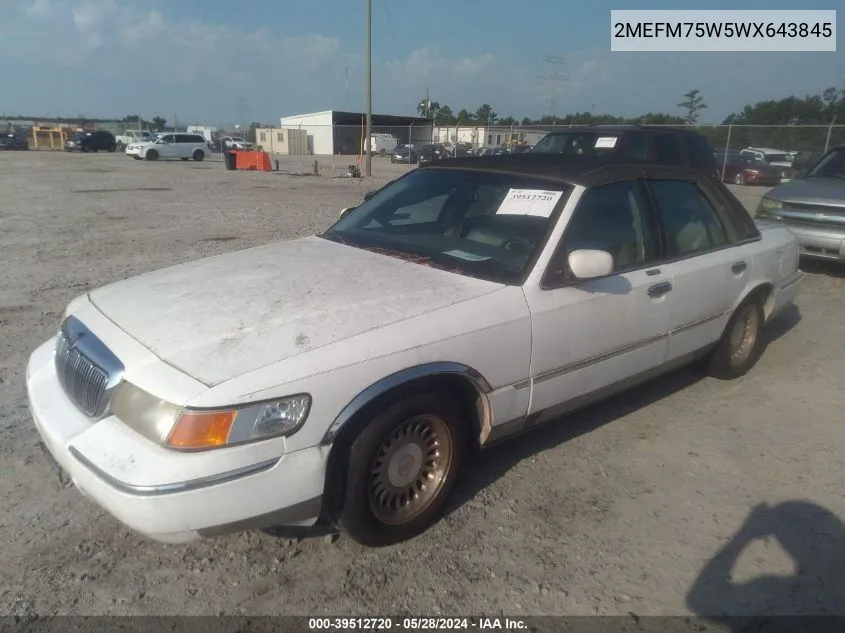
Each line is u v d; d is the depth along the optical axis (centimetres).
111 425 246
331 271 332
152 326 272
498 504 329
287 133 5766
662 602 266
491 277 327
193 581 269
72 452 247
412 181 434
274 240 994
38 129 5044
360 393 258
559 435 403
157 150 3725
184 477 225
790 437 407
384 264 345
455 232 372
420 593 267
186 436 228
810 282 812
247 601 260
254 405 234
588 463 371
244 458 233
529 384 325
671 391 473
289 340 258
